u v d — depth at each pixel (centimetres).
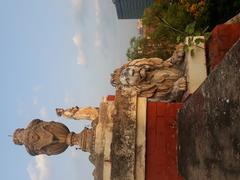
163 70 852
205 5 1108
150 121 738
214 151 486
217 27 790
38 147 814
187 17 1150
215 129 480
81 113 884
